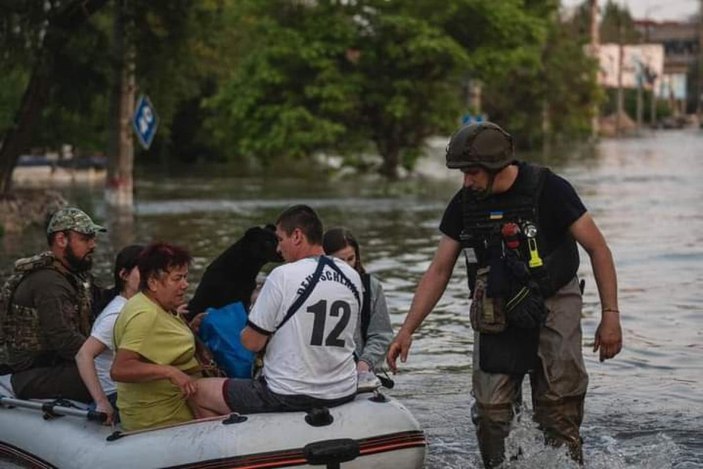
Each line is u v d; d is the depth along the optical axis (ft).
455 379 77.82
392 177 303.68
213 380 52.54
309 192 263.90
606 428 65.05
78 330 61.21
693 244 150.51
